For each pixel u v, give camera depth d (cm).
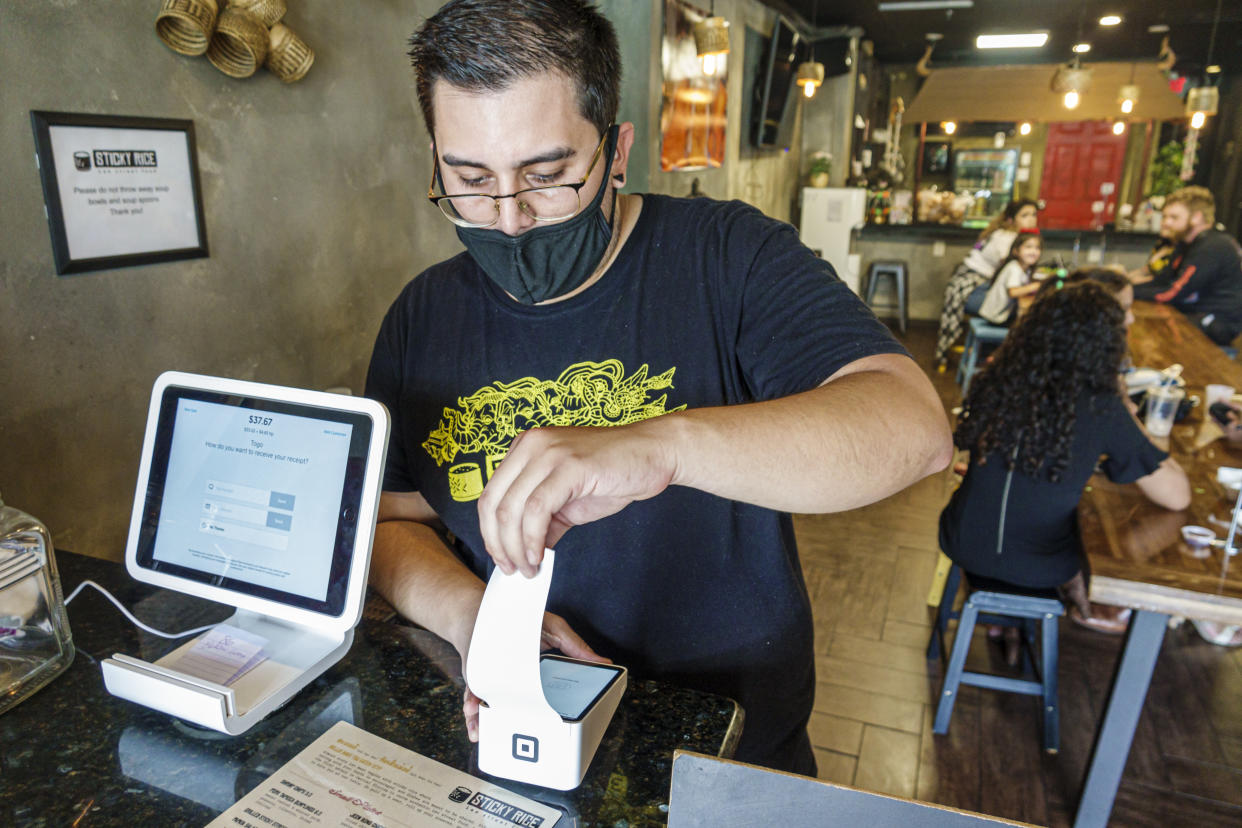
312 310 230
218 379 91
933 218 918
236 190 201
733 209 102
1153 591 157
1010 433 203
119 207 170
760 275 95
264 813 66
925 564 324
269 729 77
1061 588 280
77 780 71
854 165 876
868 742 222
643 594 100
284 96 212
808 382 85
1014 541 210
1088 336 189
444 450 106
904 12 721
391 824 64
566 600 102
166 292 184
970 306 591
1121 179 1042
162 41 177
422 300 108
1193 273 465
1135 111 682
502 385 102
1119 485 208
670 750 74
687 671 102
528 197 85
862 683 248
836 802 50
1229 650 262
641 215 101
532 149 79
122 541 179
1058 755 217
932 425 74
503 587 65
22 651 84
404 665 88
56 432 162
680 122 454
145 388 181
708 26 416
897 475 72
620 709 80
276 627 89
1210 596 154
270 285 215
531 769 68
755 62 616
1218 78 929
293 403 86
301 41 200
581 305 99
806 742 116
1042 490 201
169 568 93
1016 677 250
